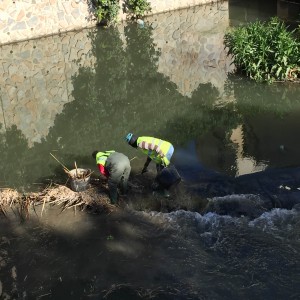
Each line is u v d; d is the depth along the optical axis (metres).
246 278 5.97
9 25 15.03
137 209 7.40
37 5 15.27
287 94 11.19
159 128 10.05
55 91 12.08
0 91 12.11
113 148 9.32
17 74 13.09
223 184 7.98
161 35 15.83
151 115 10.64
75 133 10.02
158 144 7.38
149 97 11.54
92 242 6.73
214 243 6.62
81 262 6.36
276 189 7.79
